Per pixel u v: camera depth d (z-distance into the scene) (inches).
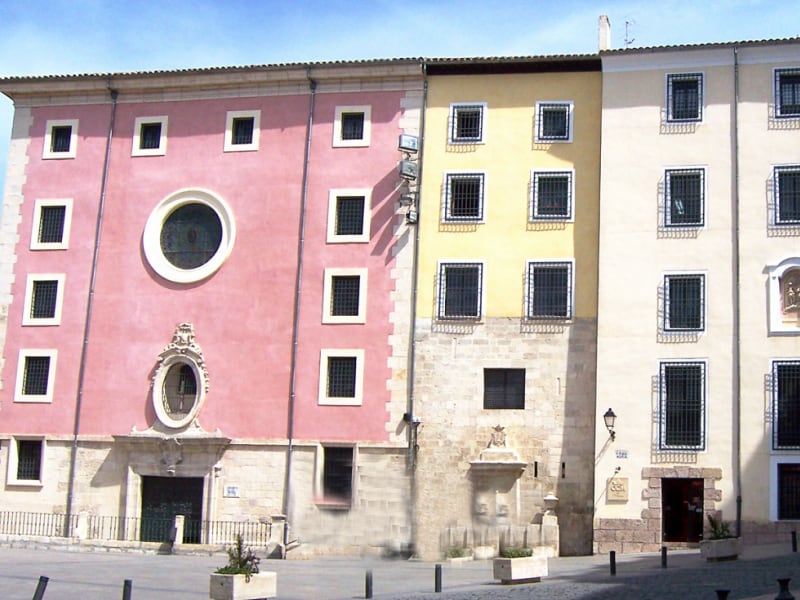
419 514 1517.0
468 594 970.1
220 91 1728.6
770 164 1514.5
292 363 1616.6
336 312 1627.7
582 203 1583.4
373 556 1425.9
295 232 1656.0
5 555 1403.8
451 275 1600.6
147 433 1632.6
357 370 1594.5
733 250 1502.2
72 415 1681.8
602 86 1592.0
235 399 1627.7
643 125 1561.3
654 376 1492.4
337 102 1683.1
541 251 1581.0
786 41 1529.3
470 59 1624.0
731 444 1454.2
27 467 1689.2
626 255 1533.0
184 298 1676.9
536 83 1631.4
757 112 1531.7
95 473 1654.8
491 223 1601.9
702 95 1551.4
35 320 1723.7
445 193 1619.1
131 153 1744.6
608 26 1662.2
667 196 1534.2
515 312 1572.3
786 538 1416.1
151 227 1710.1
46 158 1774.1
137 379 1669.5
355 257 1631.4
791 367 1457.9
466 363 1571.1
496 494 1524.4
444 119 1644.9
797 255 1480.1
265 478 1593.3
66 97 1787.6
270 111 1705.2
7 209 1771.7
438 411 1565.0
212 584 905.5
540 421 1536.7
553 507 1501.0
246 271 1662.2
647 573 1127.6
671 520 1464.1
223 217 1683.1
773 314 1473.9
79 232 1738.4
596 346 1537.9
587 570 1193.4
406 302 1601.9
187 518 1615.4
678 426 1475.1
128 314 1692.9
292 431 1595.7
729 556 1243.8
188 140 1727.4
